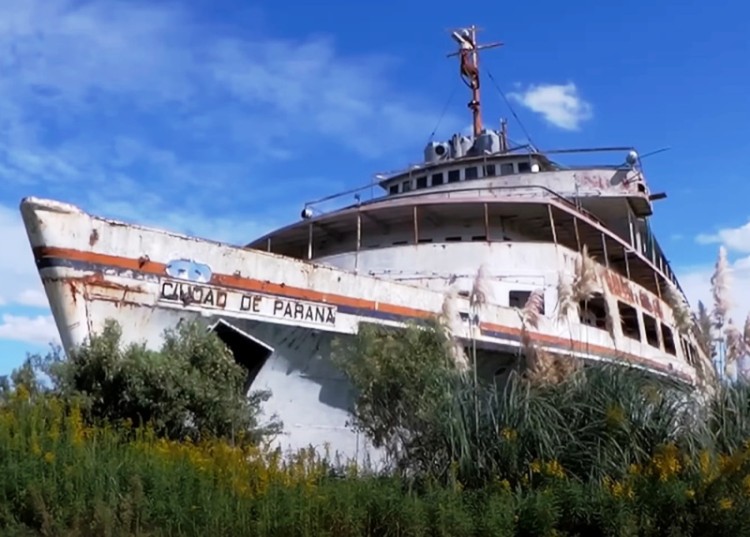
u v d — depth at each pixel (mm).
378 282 17688
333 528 8242
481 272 14594
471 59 34625
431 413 10805
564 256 21984
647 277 30438
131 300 14508
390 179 30469
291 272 16391
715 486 8359
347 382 16891
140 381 13320
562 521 8523
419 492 10016
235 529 8164
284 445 15961
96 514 8000
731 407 10844
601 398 10203
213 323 15359
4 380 13281
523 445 9844
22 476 8602
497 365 19891
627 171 28016
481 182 27781
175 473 9164
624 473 9352
